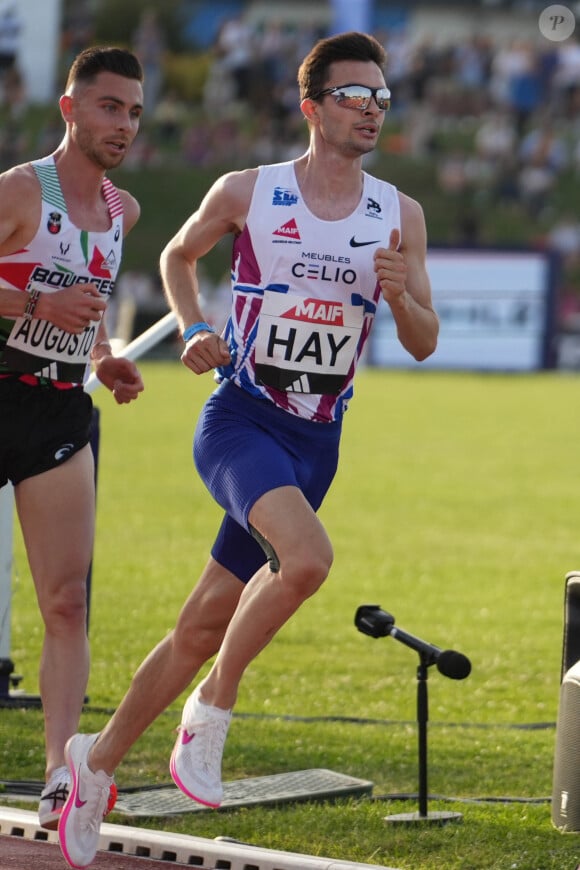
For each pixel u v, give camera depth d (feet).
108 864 46.96
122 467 172.65
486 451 198.29
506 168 424.46
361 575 116.98
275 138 437.58
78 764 45.57
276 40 477.77
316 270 46.91
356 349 48.03
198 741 45.24
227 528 46.78
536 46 495.00
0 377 47.93
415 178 427.33
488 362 305.73
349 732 70.38
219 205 47.78
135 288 348.18
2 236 46.60
